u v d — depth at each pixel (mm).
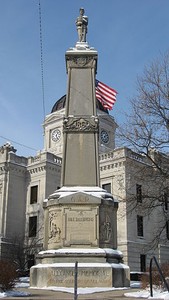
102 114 59875
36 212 48781
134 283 25719
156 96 26969
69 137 21562
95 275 18281
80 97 22578
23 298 13750
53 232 19781
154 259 13117
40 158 50688
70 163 21094
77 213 19688
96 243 19297
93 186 20703
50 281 18328
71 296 14539
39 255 19875
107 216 19938
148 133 26969
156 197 27906
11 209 49000
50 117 62594
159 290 15805
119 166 44312
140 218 44812
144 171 29219
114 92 32125
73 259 18797
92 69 23234
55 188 50156
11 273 16531
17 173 50781
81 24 24578
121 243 42188
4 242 46844
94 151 21312
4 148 51031
